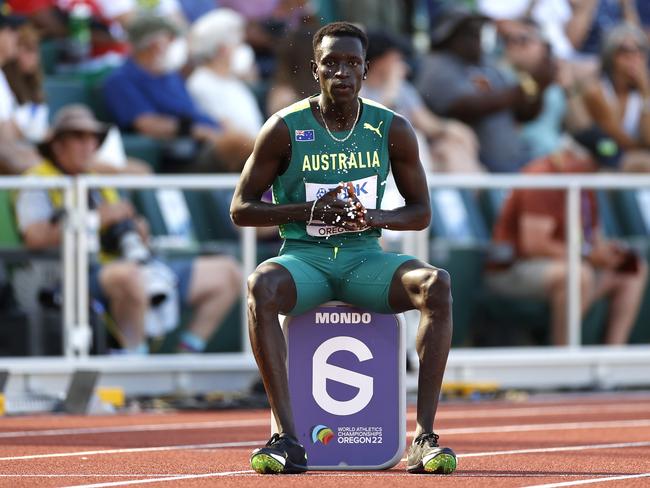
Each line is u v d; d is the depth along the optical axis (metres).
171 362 31.38
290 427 15.23
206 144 38.78
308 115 16.14
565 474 15.55
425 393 15.52
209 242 31.55
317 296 15.94
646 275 34.81
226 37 39.34
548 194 33.62
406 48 42.09
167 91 38.78
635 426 24.61
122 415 28.31
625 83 44.62
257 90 41.12
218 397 31.45
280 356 15.30
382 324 16.27
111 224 30.83
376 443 16.20
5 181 30.00
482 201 33.22
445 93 41.78
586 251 34.09
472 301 33.19
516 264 33.56
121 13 41.34
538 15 44.53
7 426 25.14
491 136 42.06
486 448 19.98
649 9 47.38
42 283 30.41
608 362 34.84
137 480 14.58
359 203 15.70
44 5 40.44
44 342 30.48
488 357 33.50
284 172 16.25
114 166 35.62
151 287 31.05
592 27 45.22
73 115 34.66
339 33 15.76
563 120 43.88
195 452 19.23
